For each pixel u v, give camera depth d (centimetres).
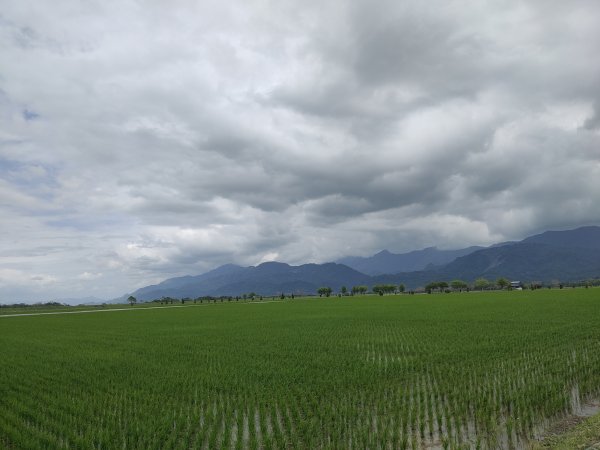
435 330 3394
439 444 1173
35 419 1480
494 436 1200
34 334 4291
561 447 1072
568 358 2112
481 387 1645
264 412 1402
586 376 1758
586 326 3203
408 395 1573
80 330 4650
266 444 1152
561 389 1577
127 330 4503
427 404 1466
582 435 1131
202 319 5719
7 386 1948
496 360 2112
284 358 2392
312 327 4016
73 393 1798
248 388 1758
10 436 1305
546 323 3506
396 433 1158
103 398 1698
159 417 1427
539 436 1208
